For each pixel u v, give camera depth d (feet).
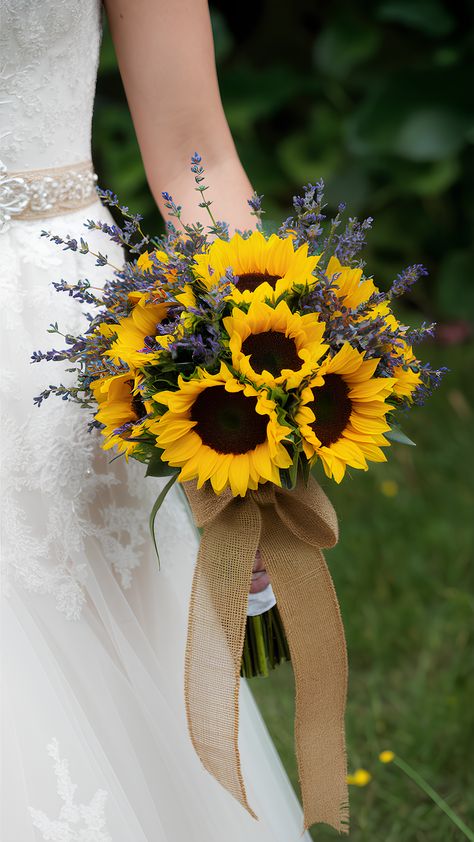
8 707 6.48
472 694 9.29
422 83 15.52
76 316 6.78
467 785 8.80
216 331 6.18
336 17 16.38
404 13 15.97
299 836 7.30
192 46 6.86
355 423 6.31
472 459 12.73
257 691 9.57
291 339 6.23
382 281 16.88
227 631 6.41
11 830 6.42
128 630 6.91
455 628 10.16
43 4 6.56
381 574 10.96
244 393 6.18
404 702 9.47
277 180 16.72
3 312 6.70
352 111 16.81
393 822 8.61
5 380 6.67
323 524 6.48
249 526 6.43
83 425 6.73
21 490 6.66
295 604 6.55
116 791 6.60
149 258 6.40
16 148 6.70
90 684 6.72
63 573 6.71
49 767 6.48
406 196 16.85
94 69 6.89
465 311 15.92
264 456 6.19
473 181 16.72
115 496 6.89
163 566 7.10
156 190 7.03
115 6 6.83
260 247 6.38
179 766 6.90
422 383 6.50
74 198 6.87
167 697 7.02
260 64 18.10
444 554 11.26
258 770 7.25
